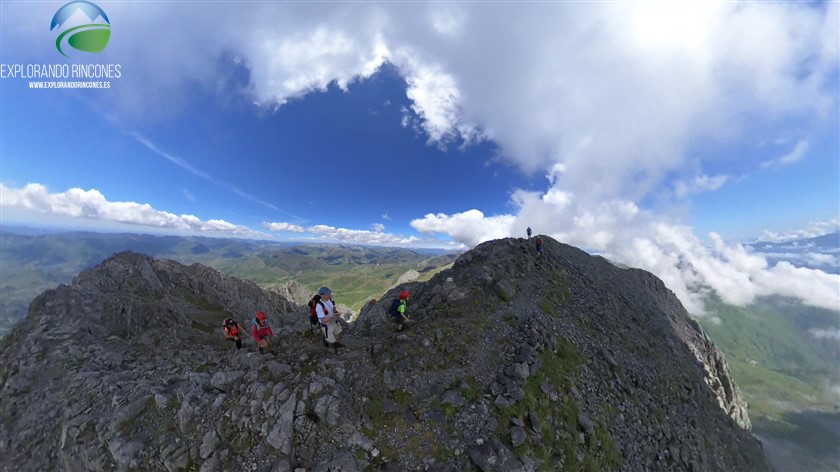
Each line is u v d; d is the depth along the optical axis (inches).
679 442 1263.5
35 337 1331.2
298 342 963.3
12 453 981.2
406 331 1051.9
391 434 742.5
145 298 2247.8
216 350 1254.3
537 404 896.3
